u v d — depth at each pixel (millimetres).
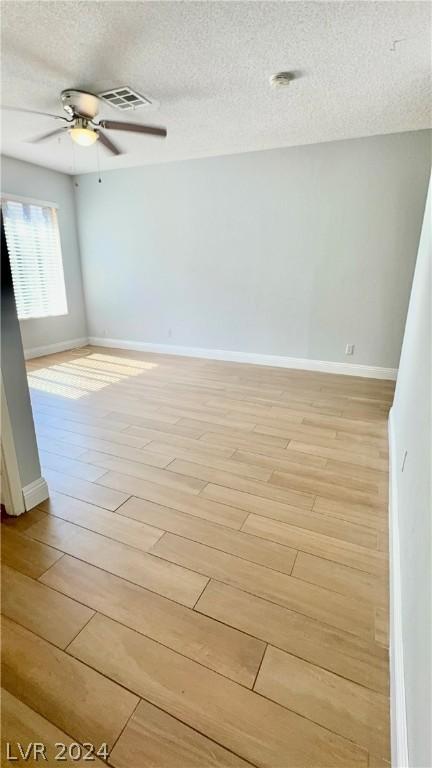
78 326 5719
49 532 1742
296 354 4457
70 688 1102
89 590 1431
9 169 4352
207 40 2021
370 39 2010
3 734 1001
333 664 1161
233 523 1792
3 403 1726
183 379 4074
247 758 945
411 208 3580
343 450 2492
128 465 2326
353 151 3645
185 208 4605
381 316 3941
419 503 1099
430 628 743
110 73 2369
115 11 1788
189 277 4852
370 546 1646
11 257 4562
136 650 1208
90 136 2705
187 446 2564
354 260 3912
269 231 4215
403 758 825
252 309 4566
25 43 2043
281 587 1439
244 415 3086
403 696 941
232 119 3117
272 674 1134
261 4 1747
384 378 4062
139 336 5488
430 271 1676
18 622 1304
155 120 3123
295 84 2508
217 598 1394
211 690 1094
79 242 5508
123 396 3555
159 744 975
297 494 2016
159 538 1700
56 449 2535
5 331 1713
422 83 2484
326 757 945
